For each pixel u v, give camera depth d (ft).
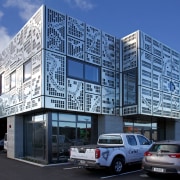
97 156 37.09
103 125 60.44
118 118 63.00
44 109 52.24
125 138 42.65
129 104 61.67
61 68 53.26
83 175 38.93
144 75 61.93
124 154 41.01
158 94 65.98
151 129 74.90
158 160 34.04
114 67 63.36
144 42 62.95
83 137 58.65
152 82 64.28
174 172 32.60
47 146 51.98
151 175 37.27
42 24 51.44
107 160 38.37
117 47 64.49
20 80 60.90
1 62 75.77
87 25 59.21
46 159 51.96
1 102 73.51
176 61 74.49
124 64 63.82
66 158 54.60
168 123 79.05
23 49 60.23
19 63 62.13
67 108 53.26
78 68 56.44
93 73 59.26
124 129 66.33
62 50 53.88
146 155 35.68
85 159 38.50
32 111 55.83
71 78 54.75
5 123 90.94
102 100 60.23
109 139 44.37
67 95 53.57
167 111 68.85
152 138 74.79
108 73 62.08
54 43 52.70
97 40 60.64
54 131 53.57
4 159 59.67
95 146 39.55
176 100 72.90
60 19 54.34
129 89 62.03
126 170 42.83
